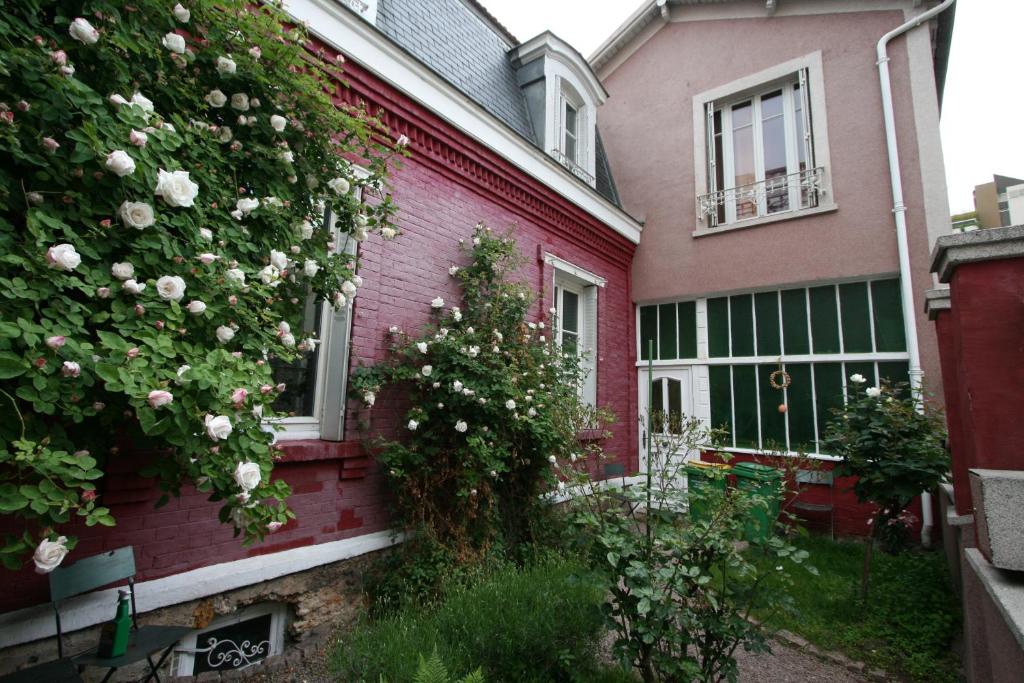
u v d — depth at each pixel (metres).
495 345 4.82
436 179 5.20
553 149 7.16
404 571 4.00
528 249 6.49
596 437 6.91
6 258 1.57
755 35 8.09
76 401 1.75
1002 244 2.34
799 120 7.73
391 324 4.53
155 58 2.25
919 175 6.49
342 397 4.09
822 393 6.98
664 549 2.55
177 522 3.11
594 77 8.13
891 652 3.57
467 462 4.23
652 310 8.76
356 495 4.12
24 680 2.02
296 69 2.96
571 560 3.93
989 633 2.02
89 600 2.76
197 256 2.06
